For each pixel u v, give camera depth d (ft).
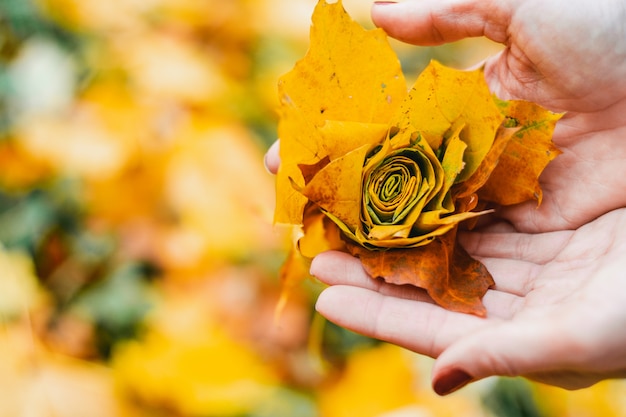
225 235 1.49
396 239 1.17
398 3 1.33
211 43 1.66
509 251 1.30
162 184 1.51
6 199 1.57
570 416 1.60
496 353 1.00
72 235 1.56
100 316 1.51
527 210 1.32
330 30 1.20
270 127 1.70
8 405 1.36
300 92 1.23
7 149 1.50
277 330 1.55
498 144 1.19
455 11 1.30
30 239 1.54
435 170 1.21
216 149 1.52
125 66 1.56
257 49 1.69
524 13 1.24
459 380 1.03
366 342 1.61
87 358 1.49
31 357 1.41
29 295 1.45
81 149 1.47
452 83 1.18
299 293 1.58
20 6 1.61
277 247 1.55
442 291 1.16
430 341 1.14
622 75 1.24
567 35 1.23
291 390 1.52
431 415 1.47
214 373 1.42
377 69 1.23
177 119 1.55
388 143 1.19
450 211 1.19
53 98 1.53
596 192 1.28
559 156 1.31
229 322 1.52
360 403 1.49
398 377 1.50
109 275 1.55
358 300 1.16
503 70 1.35
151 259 1.53
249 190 1.52
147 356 1.42
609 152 1.28
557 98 1.30
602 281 1.05
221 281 1.55
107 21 1.59
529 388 1.60
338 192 1.16
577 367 1.01
